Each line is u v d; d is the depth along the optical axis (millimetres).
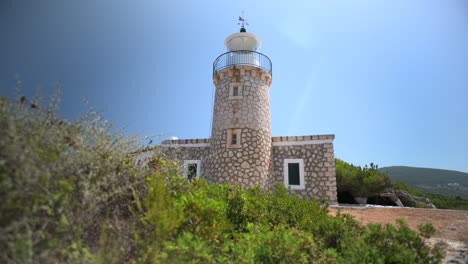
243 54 13672
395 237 2934
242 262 2602
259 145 12188
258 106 12859
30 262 1591
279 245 2773
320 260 3061
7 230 1558
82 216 2127
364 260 2617
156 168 3793
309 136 12945
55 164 2119
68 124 2564
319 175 12219
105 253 1973
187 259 2266
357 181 13531
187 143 14453
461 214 7535
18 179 1707
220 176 11953
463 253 3961
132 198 3006
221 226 3107
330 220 3992
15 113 2107
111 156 2902
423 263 2682
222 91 13422
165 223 2176
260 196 4812
